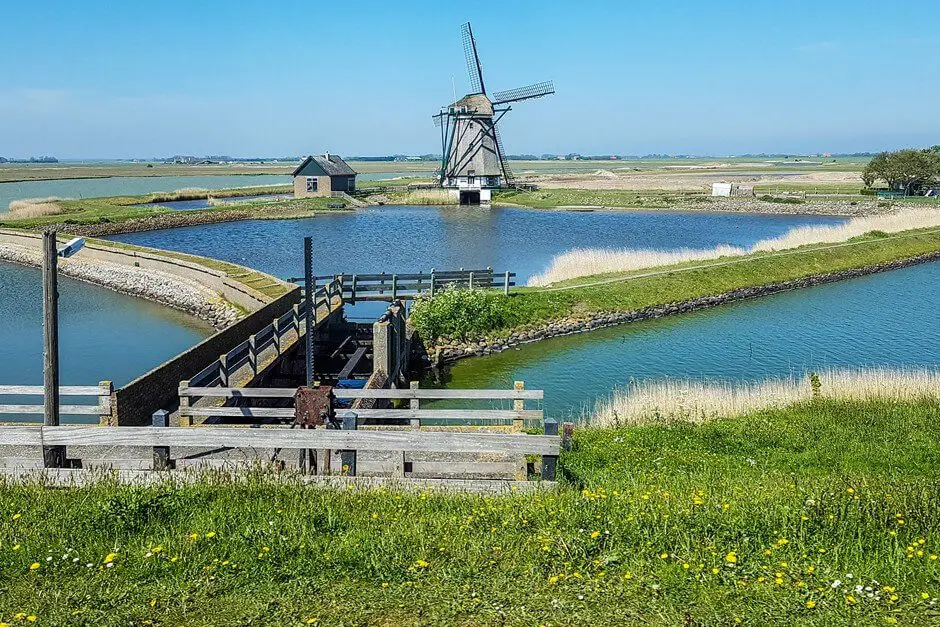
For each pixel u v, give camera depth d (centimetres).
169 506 936
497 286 3850
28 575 785
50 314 1136
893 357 2961
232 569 796
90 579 779
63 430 1069
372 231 7475
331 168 10950
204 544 845
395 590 762
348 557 817
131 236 7050
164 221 7750
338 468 1242
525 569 801
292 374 2377
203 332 3309
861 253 5188
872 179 10000
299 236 7056
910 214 6750
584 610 725
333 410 1280
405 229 7644
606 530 872
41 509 934
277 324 2248
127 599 745
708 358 2952
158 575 789
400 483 1064
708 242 6512
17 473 1081
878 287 4506
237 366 1895
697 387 2362
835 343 3184
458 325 3061
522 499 982
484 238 6881
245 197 10975
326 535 880
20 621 700
